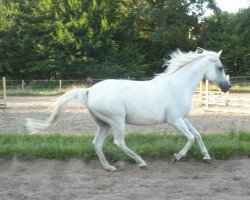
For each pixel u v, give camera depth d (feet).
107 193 21.97
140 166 26.84
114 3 146.00
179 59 27.96
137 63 142.31
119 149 29.04
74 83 121.60
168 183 23.58
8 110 65.00
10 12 141.79
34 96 97.96
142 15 146.61
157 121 26.96
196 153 28.35
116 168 27.17
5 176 26.09
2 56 140.15
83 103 27.09
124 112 26.27
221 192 21.99
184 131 26.86
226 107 64.18
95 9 139.85
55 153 28.68
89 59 134.41
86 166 27.94
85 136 33.83
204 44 152.56
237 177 24.59
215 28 155.84
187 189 22.39
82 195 21.62
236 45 150.71
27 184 23.86
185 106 27.20
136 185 23.39
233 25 160.86
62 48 137.39
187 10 150.82
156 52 155.43
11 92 101.50
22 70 144.46
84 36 135.95
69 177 25.43
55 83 122.62
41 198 21.20
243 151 29.09
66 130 41.32
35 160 28.63
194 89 28.02
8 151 29.01
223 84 28.43
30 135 34.09
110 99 26.03
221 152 28.84
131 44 146.10
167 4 146.10
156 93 26.78
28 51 140.05
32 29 139.44
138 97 26.45
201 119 51.01
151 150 28.71
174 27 146.92
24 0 148.87
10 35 140.46
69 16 140.56
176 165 27.68
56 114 27.04
